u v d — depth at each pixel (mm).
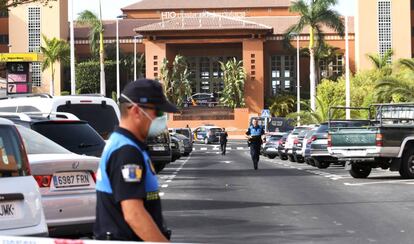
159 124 4602
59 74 99188
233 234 11906
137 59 104125
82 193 9969
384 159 22438
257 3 115438
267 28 98562
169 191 19875
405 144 22250
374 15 102062
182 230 12391
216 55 105188
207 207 15891
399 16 102062
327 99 72750
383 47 102062
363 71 83750
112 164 4383
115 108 16672
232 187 21062
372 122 25281
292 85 105500
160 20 112125
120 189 4320
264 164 36500
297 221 13484
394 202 16312
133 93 4539
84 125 13031
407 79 44438
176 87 98125
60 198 9695
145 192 4402
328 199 17234
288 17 111438
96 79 101875
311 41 64812
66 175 9867
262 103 98812
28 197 7781
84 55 107562
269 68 105562
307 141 31641
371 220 13461
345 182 22062
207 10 115875
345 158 22344
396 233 11867
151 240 4309
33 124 12359
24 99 16828
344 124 26031
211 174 27406
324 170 29375
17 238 4656
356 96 72438
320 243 10953
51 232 9609
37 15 102000
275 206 15953
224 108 98062
